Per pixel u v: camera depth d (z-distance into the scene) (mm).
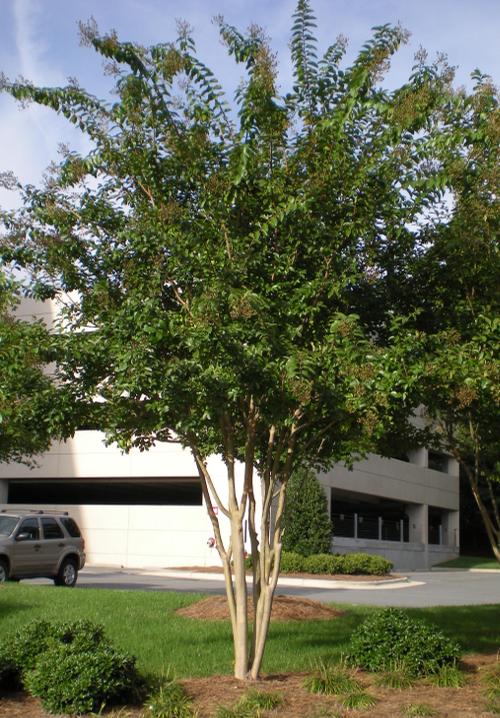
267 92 7508
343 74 7699
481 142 7680
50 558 19109
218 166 7844
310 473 27375
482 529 52312
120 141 8031
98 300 7758
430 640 8062
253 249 7590
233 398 6648
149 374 6246
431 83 7680
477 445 9711
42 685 6816
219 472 27750
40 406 6816
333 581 23688
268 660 9047
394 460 37594
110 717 6574
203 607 12594
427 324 8445
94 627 7742
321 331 7484
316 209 7590
